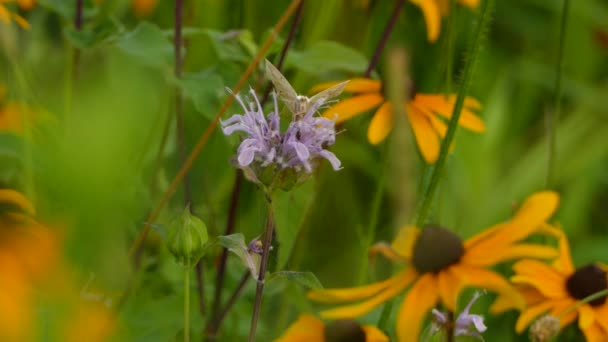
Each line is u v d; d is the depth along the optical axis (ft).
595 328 2.34
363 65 2.76
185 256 2.22
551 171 2.79
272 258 2.32
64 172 0.90
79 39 2.57
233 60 2.85
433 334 2.19
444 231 2.19
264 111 2.60
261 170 2.15
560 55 2.77
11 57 2.38
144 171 2.81
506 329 2.81
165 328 2.51
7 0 2.57
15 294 1.43
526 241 2.84
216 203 2.90
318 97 2.15
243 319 2.78
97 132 0.90
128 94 1.01
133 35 2.59
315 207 3.08
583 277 2.36
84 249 1.08
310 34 2.94
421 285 2.17
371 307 2.15
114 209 1.00
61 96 1.85
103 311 1.30
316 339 2.29
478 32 2.27
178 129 2.69
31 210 1.99
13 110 2.31
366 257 2.67
